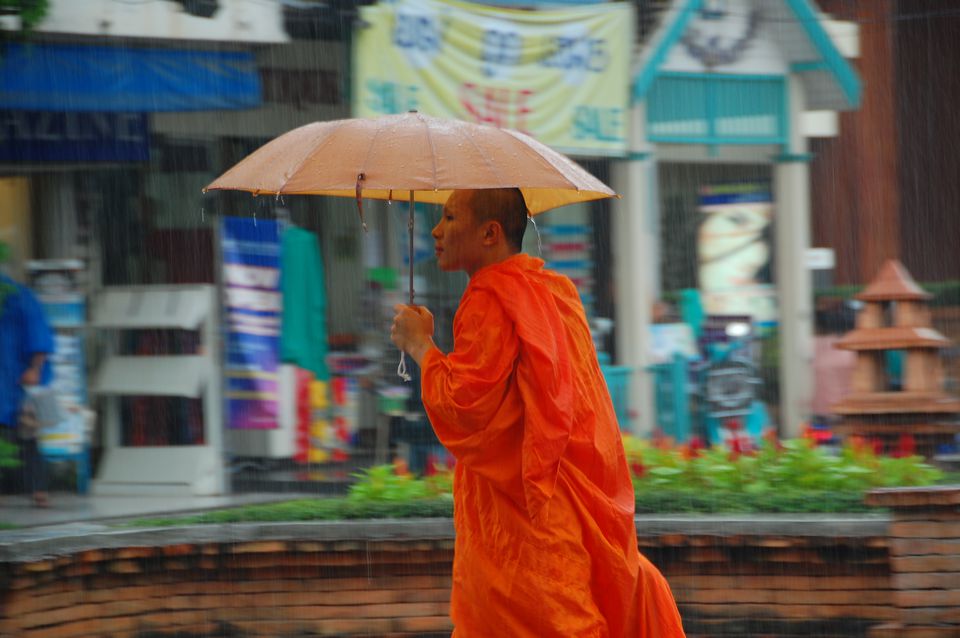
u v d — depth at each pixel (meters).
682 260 44.59
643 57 40.00
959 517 19.44
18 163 33.22
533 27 37.19
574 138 38.59
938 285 49.47
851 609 20.34
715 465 25.12
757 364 44.03
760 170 44.38
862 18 55.06
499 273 14.20
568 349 14.24
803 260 44.34
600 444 14.42
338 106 35.69
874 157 56.34
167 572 20.62
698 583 20.77
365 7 33.88
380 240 38.41
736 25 42.41
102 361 33.94
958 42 55.81
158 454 33.03
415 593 20.75
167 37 32.91
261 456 34.38
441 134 13.92
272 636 20.75
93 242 35.12
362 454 36.12
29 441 30.58
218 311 34.09
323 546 20.66
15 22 31.58
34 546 19.52
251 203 35.97
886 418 31.61
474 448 13.91
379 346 36.66
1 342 30.55
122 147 34.03
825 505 22.48
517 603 13.92
